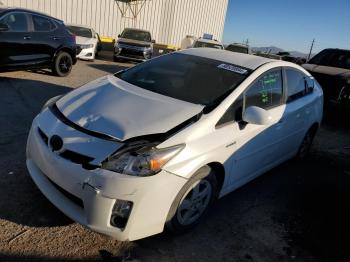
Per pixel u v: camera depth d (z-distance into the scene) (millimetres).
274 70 4125
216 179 3316
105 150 2621
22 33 8211
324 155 6137
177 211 2918
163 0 23312
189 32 25812
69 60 9711
